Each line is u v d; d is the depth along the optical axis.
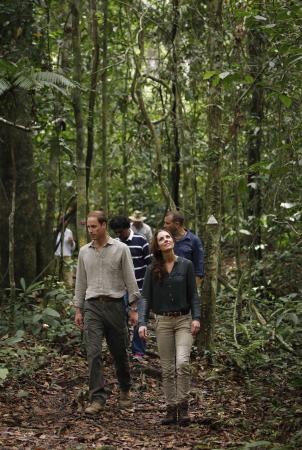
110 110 15.74
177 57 12.71
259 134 11.76
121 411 6.86
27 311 9.17
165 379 6.50
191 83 13.07
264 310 10.99
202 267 7.98
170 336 6.57
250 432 6.12
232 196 13.08
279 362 8.39
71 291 11.05
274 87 7.33
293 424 5.91
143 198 17.50
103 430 6.08
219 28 9.40
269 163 6.62
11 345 8.33
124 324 6.77
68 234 13.34
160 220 17.11
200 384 7.94
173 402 6.47
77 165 9.47
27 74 7.86
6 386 7.16
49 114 10.83
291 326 8.85
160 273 6.50
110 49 14.35
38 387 7.30
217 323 10.65
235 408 6.94
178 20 12.45
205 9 12.45
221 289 12.49
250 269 11.00
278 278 11.57
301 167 7.72
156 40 13.20
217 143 9.13
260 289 11.51
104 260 6.68
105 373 8.10
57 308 9.69
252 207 12.15
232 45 10.80
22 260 11.45
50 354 8.32
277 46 7.07
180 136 13.95
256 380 7.86
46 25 10.54
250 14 6.69
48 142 10.64
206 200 9.24
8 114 10.39
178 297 6.49
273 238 12.77
